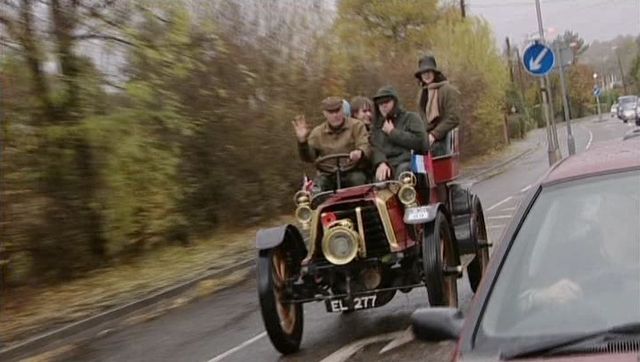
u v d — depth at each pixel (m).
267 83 21.83
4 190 14.25
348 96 26.89
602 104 117.00
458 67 41.62
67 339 11.27
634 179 4.13
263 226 21.56
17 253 14.64
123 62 15.33
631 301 3.61
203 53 18.66
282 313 8.59
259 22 21.83
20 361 10.23
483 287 3.88
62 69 14.51
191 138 19.34
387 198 8.59
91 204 15.56
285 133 22.42
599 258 3.85
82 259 15.80
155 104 15.87
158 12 15.50
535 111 90.25
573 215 4.07
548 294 3.74
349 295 8.53
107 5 14.84
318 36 24.86
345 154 9.09
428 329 3.84
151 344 10.35
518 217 4.22
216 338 10.18
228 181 20.69
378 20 42.06
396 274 8.87
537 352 3.42
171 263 16.48
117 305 12.75
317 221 8.55
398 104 9.42
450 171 10.13
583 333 3.49
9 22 13.71
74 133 14.48
